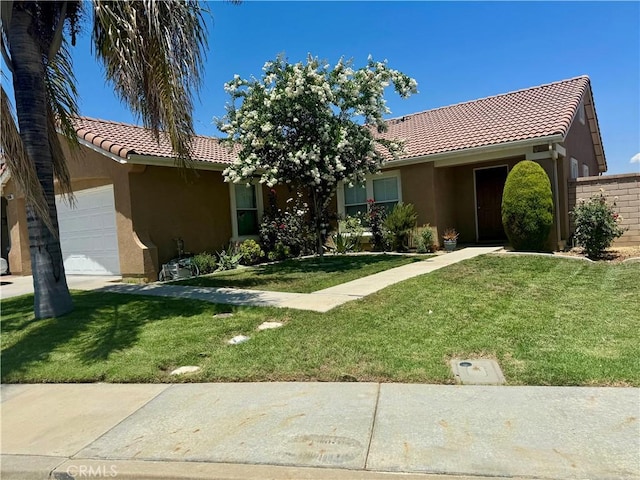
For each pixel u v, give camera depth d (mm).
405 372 4445
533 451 3033
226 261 13000
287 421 3656
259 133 11453
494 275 8867
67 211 13953
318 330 5824
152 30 6918
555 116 13000
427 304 6836
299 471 2971
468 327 5691
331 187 12680
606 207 11109
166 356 5324
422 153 13875
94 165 12328
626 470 2791
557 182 12648
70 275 13859
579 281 8203
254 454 3199
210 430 3605
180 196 12945
